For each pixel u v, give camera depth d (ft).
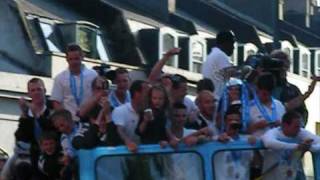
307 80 172.04
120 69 36.68
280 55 39.11
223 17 169.37
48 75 109.60
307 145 31.09
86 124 34.06
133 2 144.97
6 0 112.88
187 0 168.45
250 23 179.83
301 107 37.24
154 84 33.47
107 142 31.04
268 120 34.32
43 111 35.73
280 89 38.37
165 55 37.60
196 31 146.51
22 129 35.09
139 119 31.68
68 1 126.82
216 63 39.09
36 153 34.63
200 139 30.04
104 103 31.55
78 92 38.70
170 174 29.81
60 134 33.45
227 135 30.45
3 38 112.68
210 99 34.14
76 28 115.44
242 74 36.86
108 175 29.43
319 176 31.53
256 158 30.89
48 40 112.88
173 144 29.84
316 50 180.24
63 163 31.94
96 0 129.80
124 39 129.90
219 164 30.17
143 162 29.68
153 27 137.49
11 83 99.81
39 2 121.70
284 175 31.32
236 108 32.89
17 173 34.19
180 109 31.96
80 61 38.81
